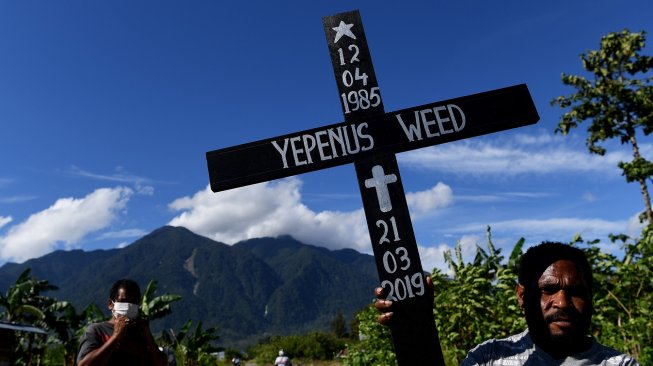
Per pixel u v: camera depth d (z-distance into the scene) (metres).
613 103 20.72
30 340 23.73
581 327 1.79
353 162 2.57
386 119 2.62
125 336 2.94
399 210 2.50
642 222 18.77
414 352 2.32
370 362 14.59
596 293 8.80
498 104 2.63
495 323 9.89
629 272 8.46
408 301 2.38
